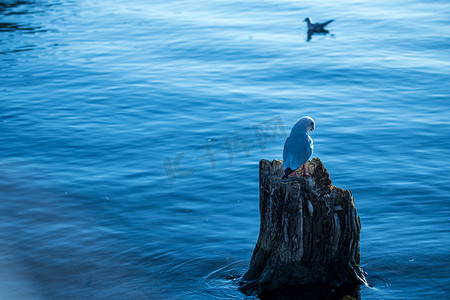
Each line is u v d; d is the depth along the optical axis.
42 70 23.02
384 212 11.49
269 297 8.90
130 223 11.39
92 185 13.08
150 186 12.98
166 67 23.02
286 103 18.33
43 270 9.81
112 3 37.41
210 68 22.66
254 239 10.67
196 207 11.98
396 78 20.72
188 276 9.58
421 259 9.77
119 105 18.64
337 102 18.34
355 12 32.72
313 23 28.88
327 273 9.11
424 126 16.14
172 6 35.81
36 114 17.98
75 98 19.50
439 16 30.62
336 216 8.72
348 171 13.44
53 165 14.23
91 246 10.59
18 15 34.12
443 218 11.14
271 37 27.56
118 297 9.04
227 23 30.73
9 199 12.41
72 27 30.78
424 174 13.12
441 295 8.74
